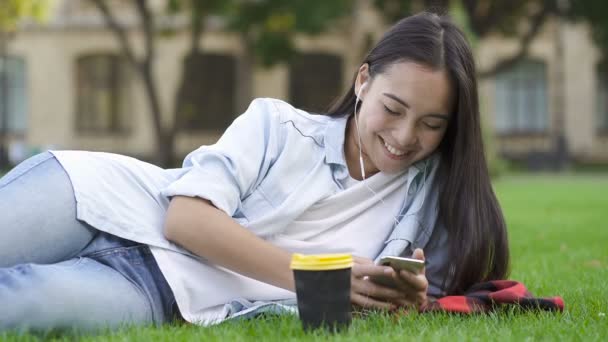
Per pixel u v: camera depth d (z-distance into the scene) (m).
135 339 2.83
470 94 3.31
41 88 31.00
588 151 32.06
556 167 30.55
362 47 28.36
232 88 31.53
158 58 31.19
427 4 25.14
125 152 31.17
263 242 3.24
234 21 24.34
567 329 3.14
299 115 3.59
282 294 3.46
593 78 31.89
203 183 3.25
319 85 31.41
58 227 3.19
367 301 3.31
